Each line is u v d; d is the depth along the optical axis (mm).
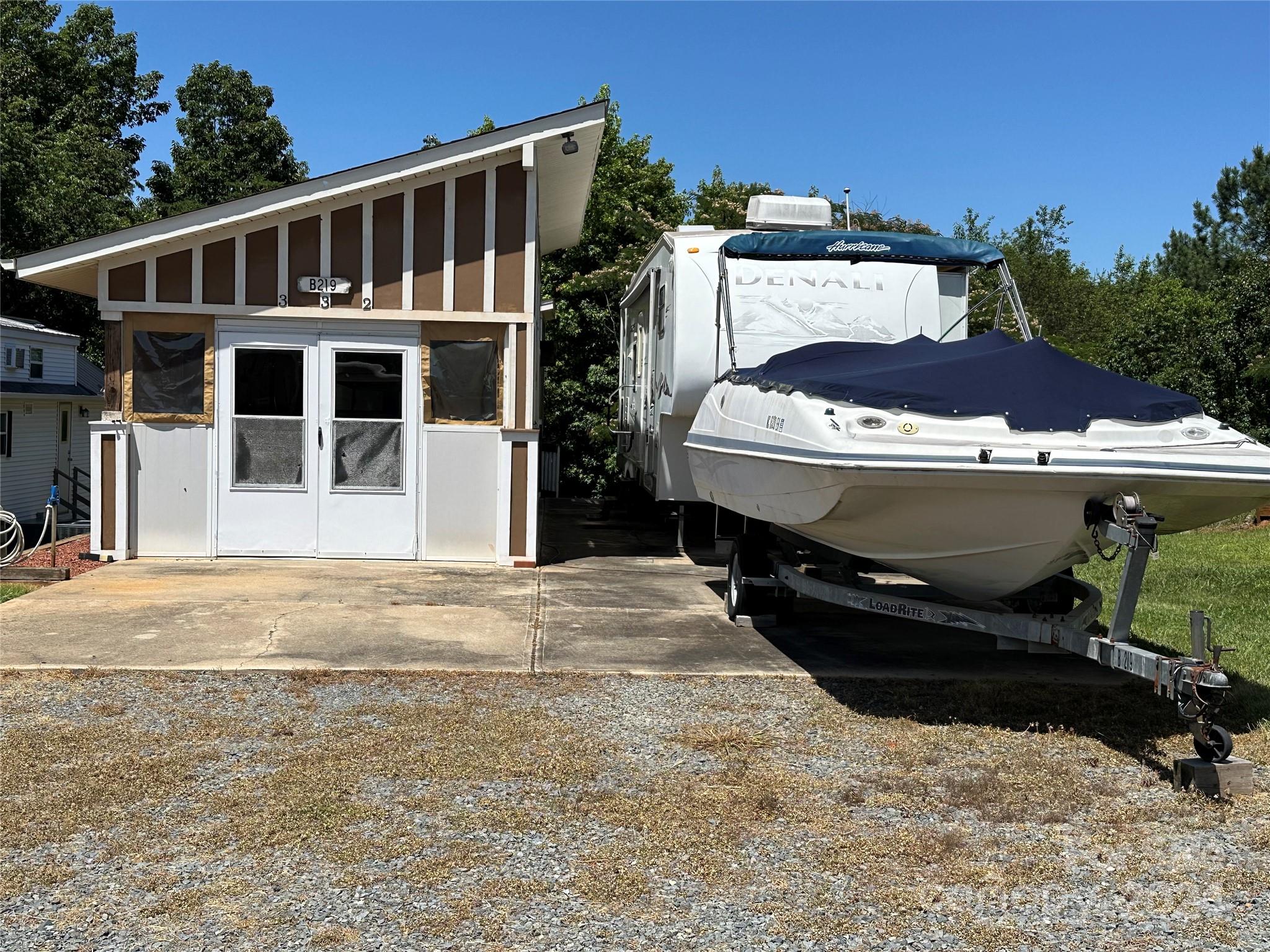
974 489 5586
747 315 9359
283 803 4633
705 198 24281
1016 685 6844
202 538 10992
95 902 3732
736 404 7836
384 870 4016
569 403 21203
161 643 7422
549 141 10891
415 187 10789
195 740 5473
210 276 10727
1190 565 11977
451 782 4938
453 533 11164
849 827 4539
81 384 23453
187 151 33594
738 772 5180
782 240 9445
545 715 6008
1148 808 4816
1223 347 20703
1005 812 4711
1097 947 3557
